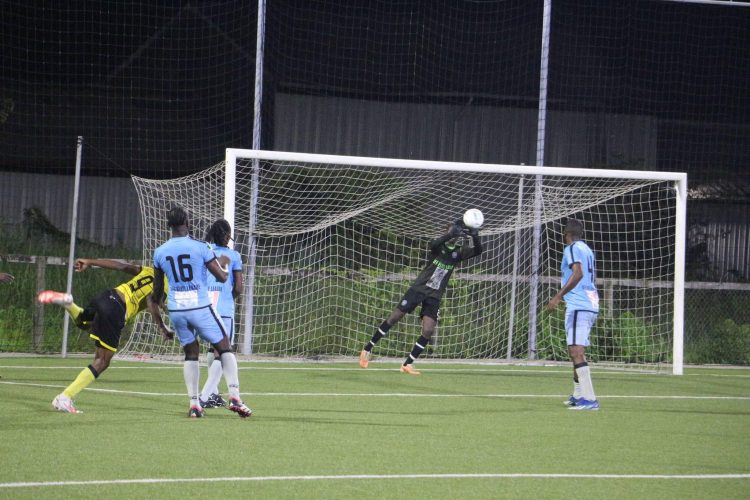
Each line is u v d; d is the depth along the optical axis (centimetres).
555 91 7906
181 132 7894
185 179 5788
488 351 6062
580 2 7975
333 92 7694
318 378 4669
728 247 7931
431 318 4916
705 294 7306
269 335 5844
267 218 6356
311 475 2245
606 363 5925
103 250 7294
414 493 2088
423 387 4412
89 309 3219
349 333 5991
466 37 7850
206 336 3130
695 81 8181
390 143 7725
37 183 7612
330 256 6041
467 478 2269
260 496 2008
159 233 5641
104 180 7781
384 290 6069
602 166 7931
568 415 3547
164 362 5081
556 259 6500
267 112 7638
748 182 8156
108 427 2870
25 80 7675
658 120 8119
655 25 8125
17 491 1983
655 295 6950
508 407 3750
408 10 7781
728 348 6381
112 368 4809
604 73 8006
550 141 7875
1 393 3616
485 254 6581
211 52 7844
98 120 7831
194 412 3144
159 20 7775
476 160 7812
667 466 2514
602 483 2261
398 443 2759
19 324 5716
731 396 4406
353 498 2017
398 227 6306
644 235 7150
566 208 5628
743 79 8288
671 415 3647
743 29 8288
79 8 7706
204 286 3125
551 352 6053
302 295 5981
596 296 3806
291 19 7650
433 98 7788
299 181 6631
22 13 7606
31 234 7362
